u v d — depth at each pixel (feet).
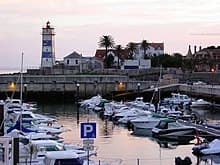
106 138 168.35
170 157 129.39
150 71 415.44
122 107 241.55
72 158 87.35
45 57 413.59
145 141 162.20
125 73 402.72
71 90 325.21
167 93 318.65
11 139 84.38
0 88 312.29
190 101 278.67
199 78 405.59
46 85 322.34
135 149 144.56
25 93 313.53
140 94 311.68
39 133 138.00
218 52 526.16
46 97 321.93
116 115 217.56
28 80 321.73
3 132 95.09
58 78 328.49
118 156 129.90
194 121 196.13
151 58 537.24
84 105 279.28
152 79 382.42
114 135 176.45
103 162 104.83
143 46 573.74
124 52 563.07
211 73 409.08
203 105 272.10
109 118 227.81
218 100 283.59
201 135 161.79
